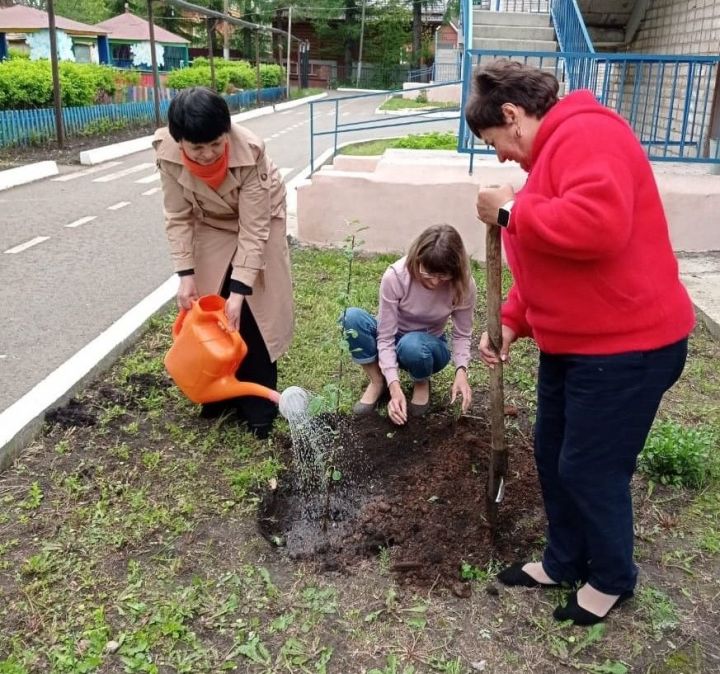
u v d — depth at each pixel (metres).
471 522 2.91
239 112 26.38
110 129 17.48
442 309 3.60
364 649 2.32
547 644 2.36
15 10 25.25
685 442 3.27
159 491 3.11
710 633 2.42
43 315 5.20
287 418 3.23
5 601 2.47
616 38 11.07
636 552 2.80
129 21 35.62
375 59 51.47
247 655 2.27
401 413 3.45
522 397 4.03
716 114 7.91
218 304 3.37
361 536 2.88
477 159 7.51
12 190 10.30
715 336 4.97
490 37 11.00
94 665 2.22
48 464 3.27
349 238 4.05
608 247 1.88
